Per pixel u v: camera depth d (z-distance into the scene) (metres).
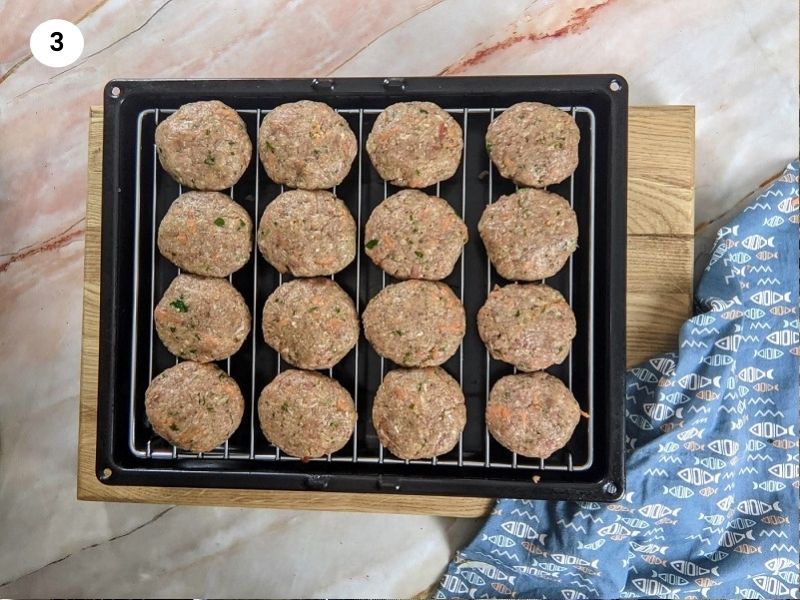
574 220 0.63
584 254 0.66
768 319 0.68
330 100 0.66
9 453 0.79
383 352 0.63
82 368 0.71
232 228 0.65
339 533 0.76
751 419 0.69
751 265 0.69
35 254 0.79
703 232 0.73
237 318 0.65
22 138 0.79
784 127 0.73
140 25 0.78
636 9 0.74
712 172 0.73
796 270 0.68
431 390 0.62
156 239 0.68
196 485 0.63
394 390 0.63
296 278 0.66
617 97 0.62
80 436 0.70
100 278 0.69
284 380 0.64
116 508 0.78
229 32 0.77
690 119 0.67
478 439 0.66
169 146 0.65
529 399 0.62
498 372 0.66
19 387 0.79
